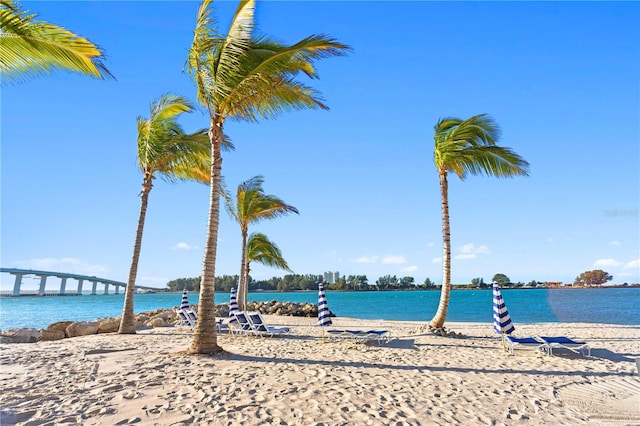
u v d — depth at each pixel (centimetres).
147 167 1322
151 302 7725
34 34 600
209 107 907
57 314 3797
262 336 1209
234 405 489
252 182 1972
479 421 443
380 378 631
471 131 1212
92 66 649
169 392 545
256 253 2447
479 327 1550
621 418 455
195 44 858
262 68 841
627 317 2392
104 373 665
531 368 715
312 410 474
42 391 558
